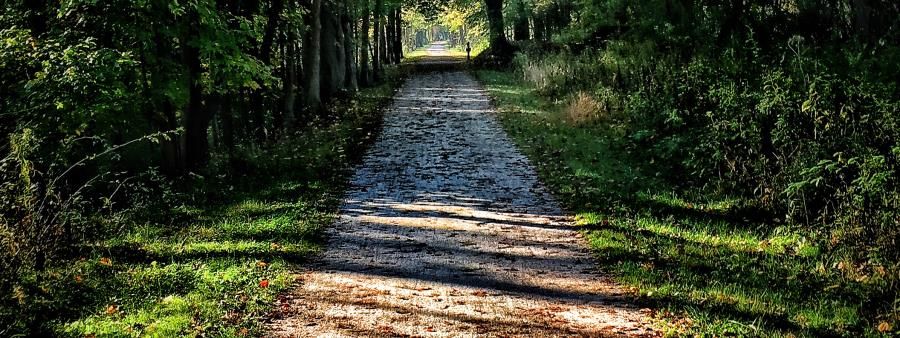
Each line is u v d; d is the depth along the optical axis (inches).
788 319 226.5
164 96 484.1
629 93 703.7
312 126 761.0
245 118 863.1
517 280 270.8
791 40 562.9
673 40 780.6
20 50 390.0
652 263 287.3
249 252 303.6
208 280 262.4
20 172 279.7
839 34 700.7
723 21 735.7
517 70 1370.6
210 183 481.7
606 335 215.8
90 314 226.8
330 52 1018.1
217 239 331.0
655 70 717.9
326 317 229.9
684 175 466.9
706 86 566.6
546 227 353.4
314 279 271.6
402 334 215.8
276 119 882.1
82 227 314.8
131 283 257.6
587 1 1032.8
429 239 331.9
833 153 331.9
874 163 275.0
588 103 737.6
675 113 548.7
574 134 645.9
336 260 298.4
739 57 619.8
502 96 1025.5
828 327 220.2
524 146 605.3
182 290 252.2
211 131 962.7
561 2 1449.3
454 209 394.0
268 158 566.6
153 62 483.2
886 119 328.5
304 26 845.2
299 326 221.8
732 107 424.2
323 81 1017.5
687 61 714.8
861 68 530.6
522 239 331.3
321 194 434.0
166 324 215.5
